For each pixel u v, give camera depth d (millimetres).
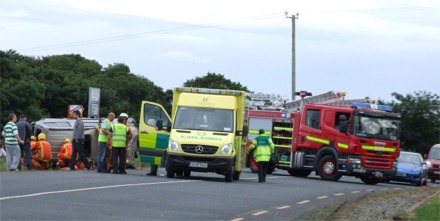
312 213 18188
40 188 20562
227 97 29422
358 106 36000
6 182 21922
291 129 40469
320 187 28734
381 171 35375
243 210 18359
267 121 40906
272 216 17375
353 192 26938
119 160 29656
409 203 21922
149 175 29781
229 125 28656
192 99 29391
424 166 40938
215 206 18828
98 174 27844
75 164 31641
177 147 27781
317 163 36500
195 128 28531
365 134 35281
